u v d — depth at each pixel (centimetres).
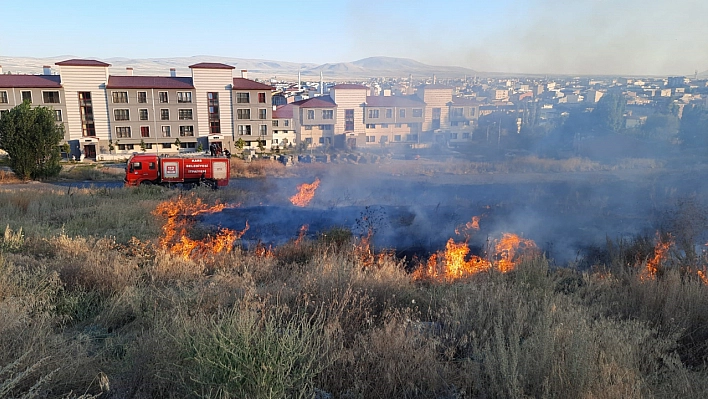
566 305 500
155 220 1563
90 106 5153
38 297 549
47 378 322
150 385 348
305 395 321
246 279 700
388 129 6731
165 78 5684
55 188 2842
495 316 461
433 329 462
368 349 388
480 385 334
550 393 311
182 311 501
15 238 991
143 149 5353
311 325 471
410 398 339
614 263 838
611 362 334
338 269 657
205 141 5644
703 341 443
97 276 686
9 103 4878
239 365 319
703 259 752
